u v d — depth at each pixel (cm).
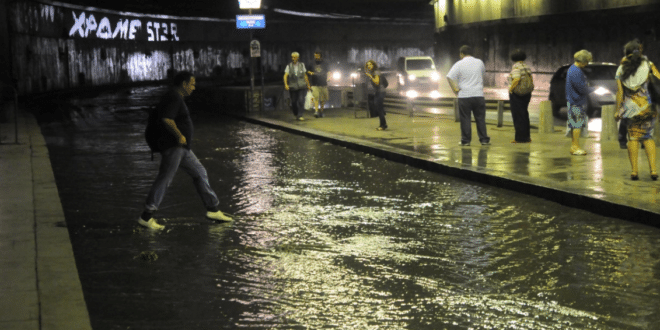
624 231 655
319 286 514
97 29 4294
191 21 5469
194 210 800
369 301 479
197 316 456
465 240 641
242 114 2158
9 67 3017
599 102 1662
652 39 2433
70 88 3878
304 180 1002
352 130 1586
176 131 694
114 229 709
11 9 3055
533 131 1452
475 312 454
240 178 1030
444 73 4025
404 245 627
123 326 440
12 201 795
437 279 525
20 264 538
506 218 726
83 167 1155
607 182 826
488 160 1048
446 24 3962
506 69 3362
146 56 4972
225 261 586
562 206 774
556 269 543
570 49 2884
